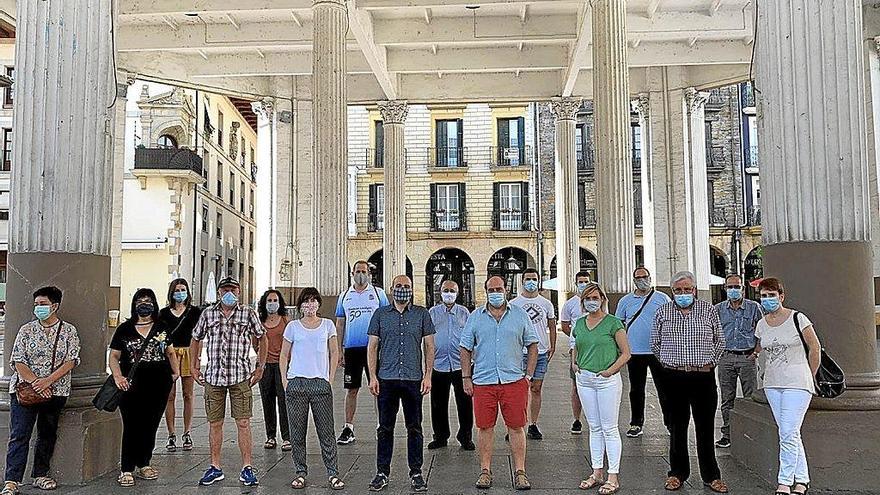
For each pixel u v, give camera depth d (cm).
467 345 646
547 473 675
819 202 655
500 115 3934
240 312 665
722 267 3769
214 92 2222
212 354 652
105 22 722
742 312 780
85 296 695
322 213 1433
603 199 1281
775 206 677
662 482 639
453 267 4000
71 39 701
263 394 799
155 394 670
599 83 1306
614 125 1283
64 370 631
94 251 708
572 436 845
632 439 818
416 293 3906
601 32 1309
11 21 1727
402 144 2388
